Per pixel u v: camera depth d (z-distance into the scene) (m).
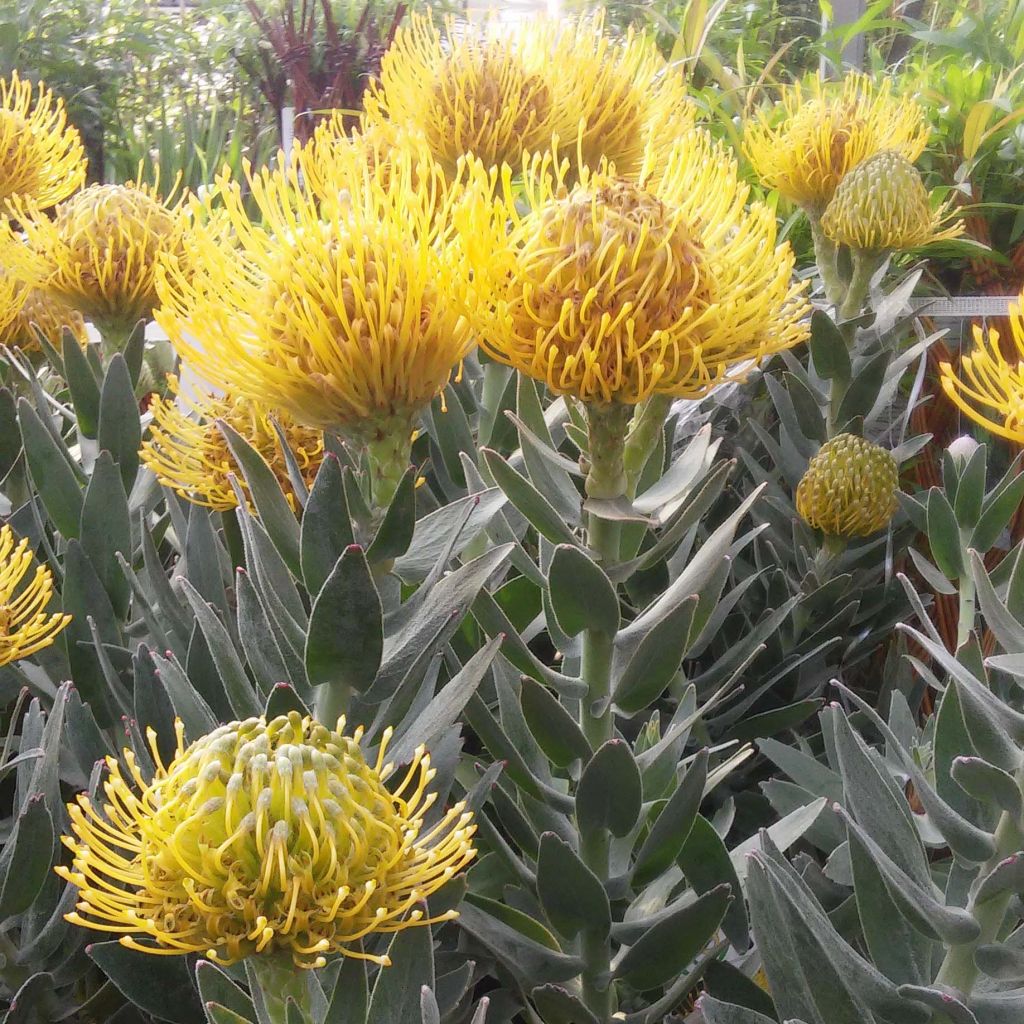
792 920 0.32
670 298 0.31
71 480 0.47
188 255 0.42
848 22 1.16
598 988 0.40
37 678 0.48
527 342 0.31
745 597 0.64
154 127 1.70
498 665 0.43
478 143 0.51
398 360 0.31
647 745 0.48
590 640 0.38
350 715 0.34
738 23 1.34
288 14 1.40
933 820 0.33
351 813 0.24
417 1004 0.30
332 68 1.38
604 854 0.40
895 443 0.75
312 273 0.31
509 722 0.43
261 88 1.49
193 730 0.35
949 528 0.52
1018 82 0.94
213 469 0.44
